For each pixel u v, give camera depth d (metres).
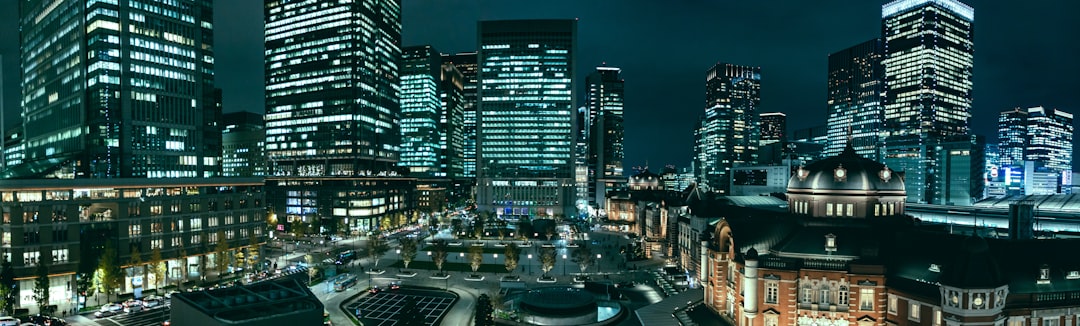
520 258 156.50
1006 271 67.56
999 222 143.62
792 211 92.38
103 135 146.00
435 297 109.25
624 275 130.38
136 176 151.50
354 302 105.00
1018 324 65.50
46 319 88.69
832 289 74.75
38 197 106.00
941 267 68.44
